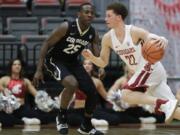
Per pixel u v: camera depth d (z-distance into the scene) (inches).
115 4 482.6
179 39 840.3
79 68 535.8
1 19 982.4
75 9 991.6
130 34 482.0
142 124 764.0
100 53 515.8
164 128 701.9
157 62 463.5
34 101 787.4
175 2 842.2
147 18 839.7
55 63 528.1
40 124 746.2
